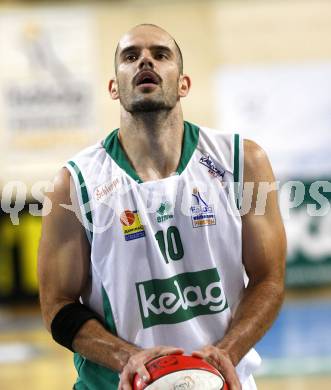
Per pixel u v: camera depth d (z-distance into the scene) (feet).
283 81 100.63
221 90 100.94
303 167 99.19
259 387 55.93
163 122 26.40
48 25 101.19
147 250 26.07
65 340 26.27
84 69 100.78
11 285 93.15
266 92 100.42
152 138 26.48
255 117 100.37
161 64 26.12
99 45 101.50
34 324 86.22
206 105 100.63
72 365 65.57
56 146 99.86
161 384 23.17
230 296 27.40
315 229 96.58
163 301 26.05
